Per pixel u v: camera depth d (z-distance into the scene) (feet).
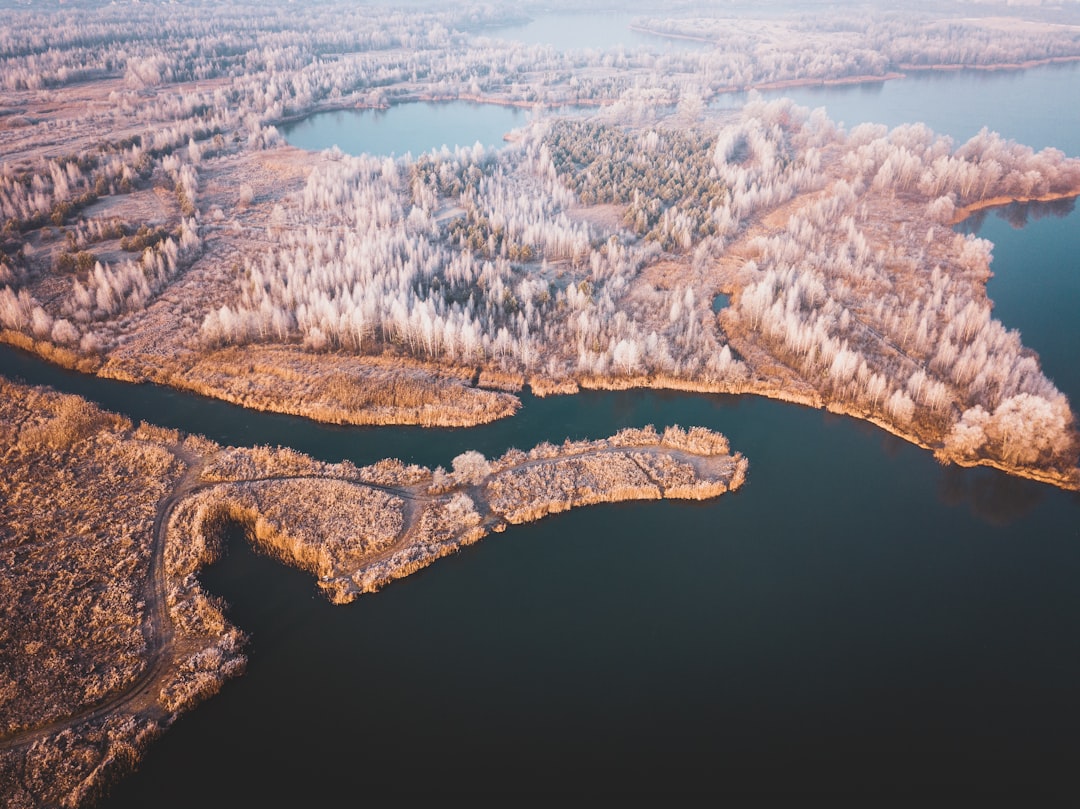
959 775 239.91
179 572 295.89
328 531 317.01
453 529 325.01
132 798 222.89
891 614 299.79
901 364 441.27
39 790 216.74
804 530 340.80
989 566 321.93
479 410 409.90
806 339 444.96
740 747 248.52
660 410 421.18
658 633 289.74
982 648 284.82
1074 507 349.82
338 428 399.85
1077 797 233.14
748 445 392.47
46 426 382.01
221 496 335.67
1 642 258.37
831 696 266.16
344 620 288.10
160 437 380.58
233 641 267.80
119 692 247.09
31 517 320.09
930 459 382.01
